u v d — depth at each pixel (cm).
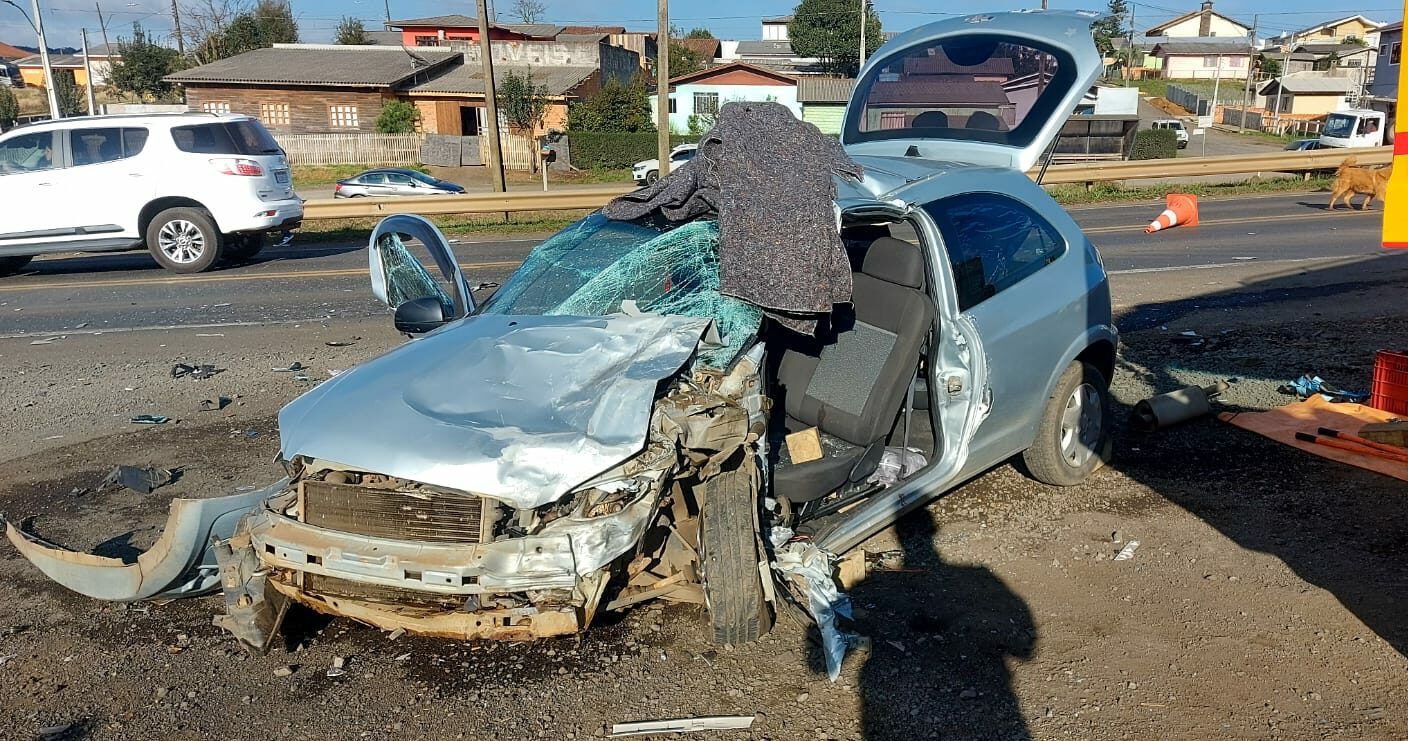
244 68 4816
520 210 2055
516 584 314
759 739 320
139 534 493
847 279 394
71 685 361
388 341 926
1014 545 459
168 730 333
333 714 340
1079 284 519
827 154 436
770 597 356
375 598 334
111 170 1410
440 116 4803
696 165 432
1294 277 1129
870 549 458
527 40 6450
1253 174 2591
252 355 877
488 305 447
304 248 1766
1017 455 559
